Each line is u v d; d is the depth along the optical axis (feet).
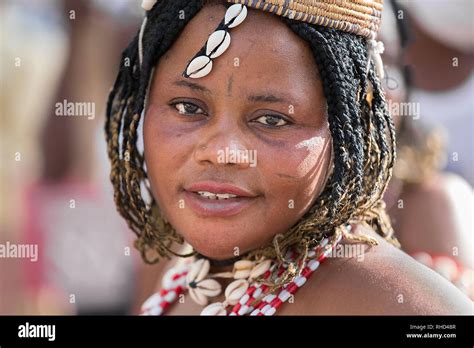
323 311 7.77
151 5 8.30
